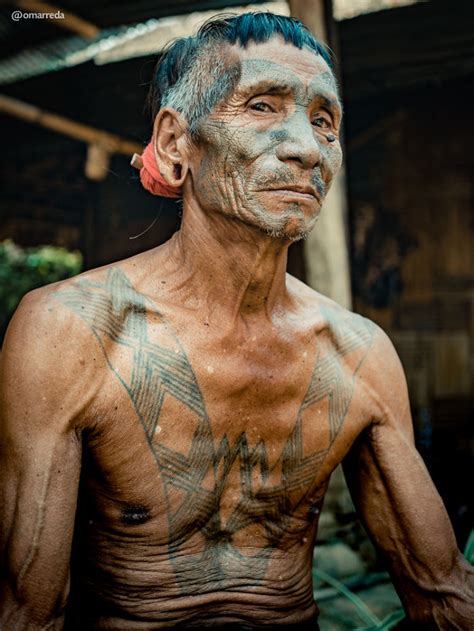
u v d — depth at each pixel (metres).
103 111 6.65
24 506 1.29
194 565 1.46
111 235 7.48
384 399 1.59
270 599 1.52
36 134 7.27
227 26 1.40
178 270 1.45
